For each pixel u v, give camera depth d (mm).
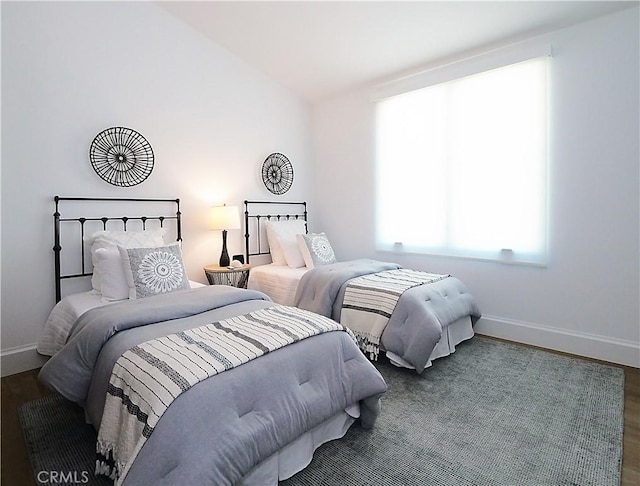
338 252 4578
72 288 2871
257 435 1340
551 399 2203
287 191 4496
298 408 1502
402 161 3893
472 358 2822
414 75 3760
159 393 1292
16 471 1623
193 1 3158
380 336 2604
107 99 3002
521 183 3117
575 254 2885
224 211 3504
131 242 2910
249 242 4105
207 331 1723
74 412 2107
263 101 4172
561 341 2967
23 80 2605
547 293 3033
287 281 3492
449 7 2766
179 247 2857
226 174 3861
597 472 1596
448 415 2039
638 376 2498
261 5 3070
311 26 3242
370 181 4203
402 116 3871
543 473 1590
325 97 4543
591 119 2764
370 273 3250
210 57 3674
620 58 2635
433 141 3641
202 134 3643
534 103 3018
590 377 2488
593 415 2029
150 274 2561
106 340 1717
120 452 1342
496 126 3225
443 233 3617
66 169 2811
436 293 2799
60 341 2406
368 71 3830
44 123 2703
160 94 3326
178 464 1179
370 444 1787
